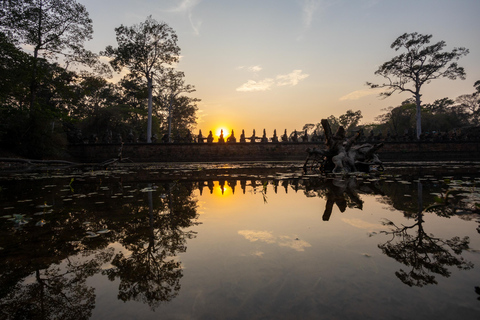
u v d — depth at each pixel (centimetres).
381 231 197
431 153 2264
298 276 125
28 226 222
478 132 3122
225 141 2297
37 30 1647
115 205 311
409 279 120
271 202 323
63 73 1844
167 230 207
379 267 134
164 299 107
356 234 190
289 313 94
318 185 489
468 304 98
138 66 2408
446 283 116
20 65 1479
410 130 2609
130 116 3694
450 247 160
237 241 179
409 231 196
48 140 1582
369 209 275
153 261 147
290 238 182
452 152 2294
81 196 382
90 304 105
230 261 145
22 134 1465
